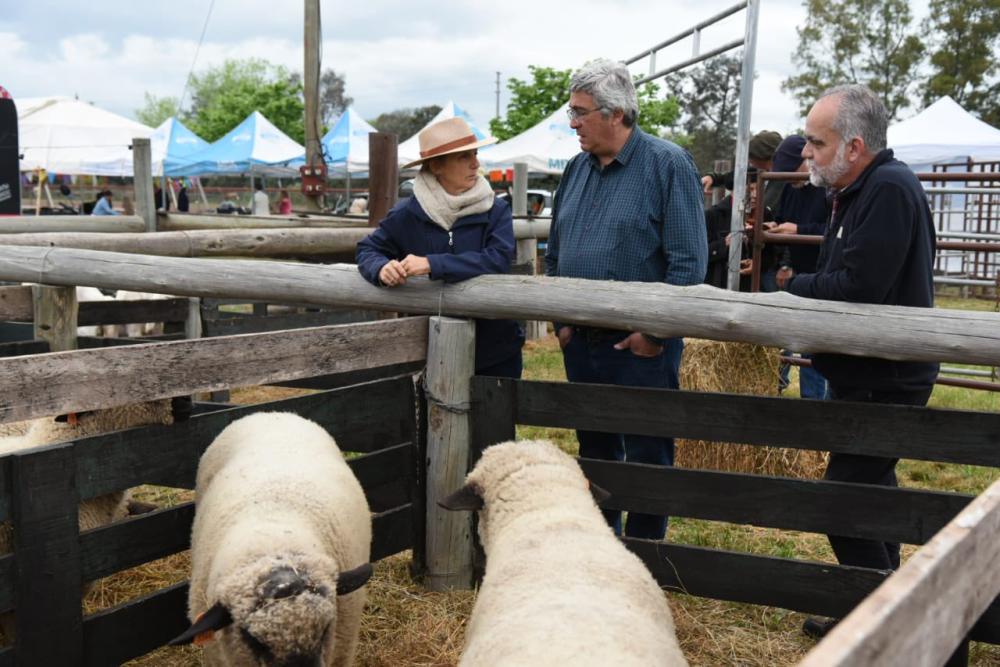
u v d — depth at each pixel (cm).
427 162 385
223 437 347
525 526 262
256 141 2408
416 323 396
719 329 337
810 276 334
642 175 370
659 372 384
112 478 311
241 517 286
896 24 3506
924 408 318
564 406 376
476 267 375
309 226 988
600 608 202
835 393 349
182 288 438
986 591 153
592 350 383
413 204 385
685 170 366
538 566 230
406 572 426
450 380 389
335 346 364
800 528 342
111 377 293
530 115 2898
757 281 533
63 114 2134
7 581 271
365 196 2484
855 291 312
